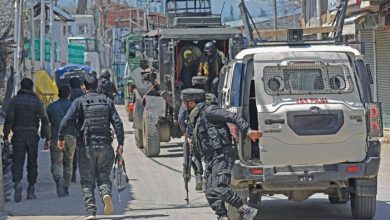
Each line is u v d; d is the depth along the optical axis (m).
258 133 19.44
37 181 32.53
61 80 52.25
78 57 111.12
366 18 47.66
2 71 48.34
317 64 21.20
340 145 20.98
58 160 28.36
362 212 22.44
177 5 46.06
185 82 40.75
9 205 26.22
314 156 20.94
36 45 83.38
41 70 61.91
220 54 40.00
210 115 19.67
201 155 20.39
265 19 76.94
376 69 49.38
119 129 23.06
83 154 22.59
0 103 52.31
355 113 21.02
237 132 20.89
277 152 20.84
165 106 41.31
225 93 22.45
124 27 122.81
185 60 40.62
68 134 27.89
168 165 37.88
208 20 43.16
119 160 23.41
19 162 27.22
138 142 46.19
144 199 27.31
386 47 48.25
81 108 22.80
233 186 21.25
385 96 48.44
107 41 121.00
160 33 40.88
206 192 19.86
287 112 20.78
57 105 28.36
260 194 22.14
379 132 21.28
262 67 21.16
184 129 24.61
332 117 20.91
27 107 27.28
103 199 22.64
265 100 20.94
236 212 20.94
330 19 53.69
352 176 21.12
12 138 27.42
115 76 105.19
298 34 22.66
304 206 25.72
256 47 21.86
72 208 25.45
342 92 21.17
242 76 21.23
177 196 27.97
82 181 22.77
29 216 23.86
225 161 19.66
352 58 21.44
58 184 28.25
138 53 62.34
